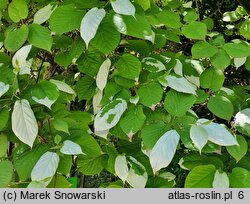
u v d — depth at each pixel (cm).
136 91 108
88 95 125
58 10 104
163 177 118
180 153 141
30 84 109
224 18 186
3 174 100
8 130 108
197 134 97
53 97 102
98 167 119
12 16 110
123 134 112
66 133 108
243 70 205
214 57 112
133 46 119
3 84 100
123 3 99
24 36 102
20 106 98
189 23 124
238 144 102
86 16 99
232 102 120
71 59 114
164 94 127
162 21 119
